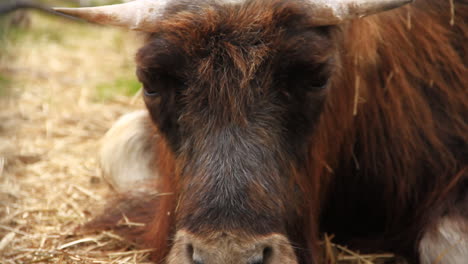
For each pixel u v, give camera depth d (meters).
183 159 5.32
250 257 4.79
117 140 8.62
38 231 7.80
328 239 6.77
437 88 6.91
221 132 5.10
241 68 5.07
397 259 6.93
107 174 8.58
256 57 5.11
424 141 6.93
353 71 6.32
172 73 5.21
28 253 7.14
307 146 5.55
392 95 6.82
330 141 6.39
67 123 11.96
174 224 5.93
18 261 6.95
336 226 7.56
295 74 5.16
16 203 8.62
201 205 4.96
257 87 5.11
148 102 5.58
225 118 5.11
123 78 14.37
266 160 5.09
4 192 8.88
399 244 7.07
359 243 7.30
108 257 7.01
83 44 17.55
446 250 6.24
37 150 10.64
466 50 7.09
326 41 5.39
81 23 18.69
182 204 5.31
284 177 5.30
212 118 5.13
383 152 7.06
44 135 11.34
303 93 5.25
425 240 6.45
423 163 7.00
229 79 5.11
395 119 6.89
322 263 6.63
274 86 5.15
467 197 6.55
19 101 12.95
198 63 5.14
